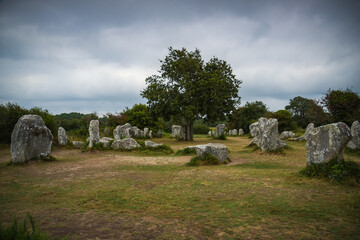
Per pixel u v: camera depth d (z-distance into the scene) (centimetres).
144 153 1698
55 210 541
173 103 2809
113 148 1816
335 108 2603
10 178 893
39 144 1283
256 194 640
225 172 953
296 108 6562
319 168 801
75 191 704
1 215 512
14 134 1205
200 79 2845
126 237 403
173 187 734
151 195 650
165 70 3120
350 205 540
